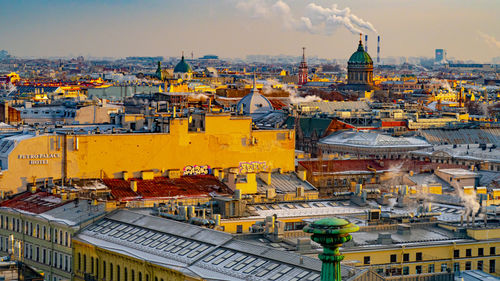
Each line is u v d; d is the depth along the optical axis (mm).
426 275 173000
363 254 183625
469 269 193250
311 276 161250
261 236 190625
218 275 171750
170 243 192250
